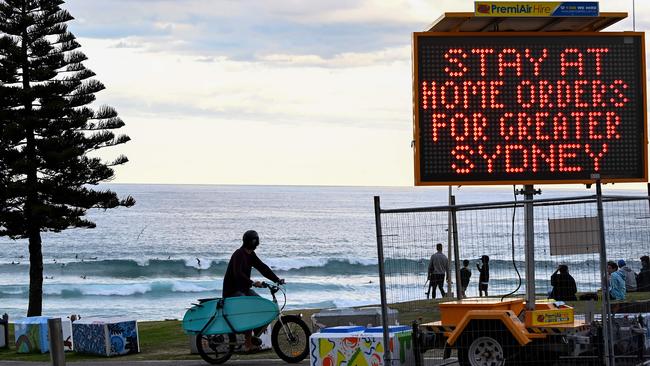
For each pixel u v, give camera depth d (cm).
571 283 1452
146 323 3030
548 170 1352
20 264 10456
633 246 1230
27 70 3888
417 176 1338
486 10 1328
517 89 1358
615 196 1141
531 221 1286
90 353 1886
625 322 1256
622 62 1374
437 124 1345
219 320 1542
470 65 1355
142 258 11094
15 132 3672
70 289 7856
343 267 9700
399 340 1264
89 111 3938
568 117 1361
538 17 1338
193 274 9656
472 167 1345
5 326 2266
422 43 1351
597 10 1344
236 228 17062
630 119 1372
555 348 1209
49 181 3797
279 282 1565
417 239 1215
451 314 1245
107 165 4034
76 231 15838
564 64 1366
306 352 1538
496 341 1206
